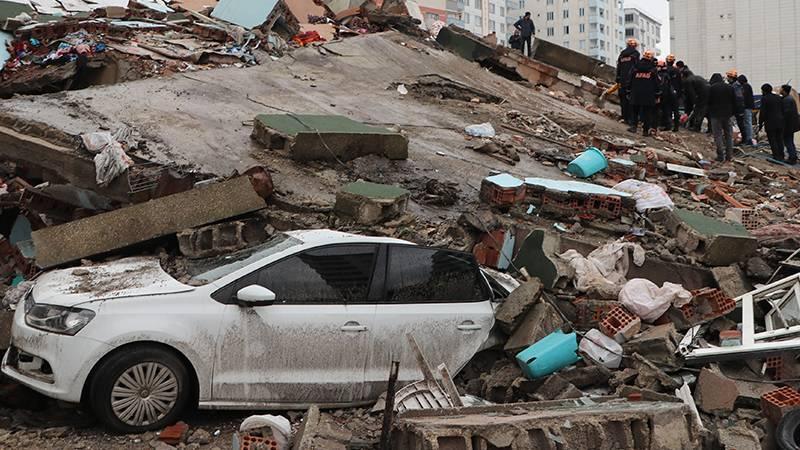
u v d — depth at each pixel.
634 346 6.64
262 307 5.91
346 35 20.53
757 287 7.99
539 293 6.79
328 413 6.08
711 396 6.04
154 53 15.48
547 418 4.89
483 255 8.46
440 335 6.37
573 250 8.22
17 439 5.58
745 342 6.62
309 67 17.11
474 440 4.73
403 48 19.97
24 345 5.74
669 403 5.55
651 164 13.59
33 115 10.96
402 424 5.01
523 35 25.81
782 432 5.40
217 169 10.12
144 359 5.64
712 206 11.69
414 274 6.44
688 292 7.34
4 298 7.66
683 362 6.48
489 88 18.91
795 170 16.23
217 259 6.71
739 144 18.95
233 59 16.42
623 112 18.69
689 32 75.88
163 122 11.62
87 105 11.88
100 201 9.41
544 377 6.35
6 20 15.92
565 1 100.31
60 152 9.62
